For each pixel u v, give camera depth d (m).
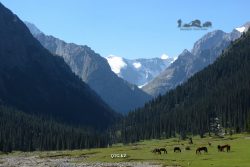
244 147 129.38
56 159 136.75
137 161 109.62
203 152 120.56
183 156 113.69
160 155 121.69
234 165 85.75
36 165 111.12
